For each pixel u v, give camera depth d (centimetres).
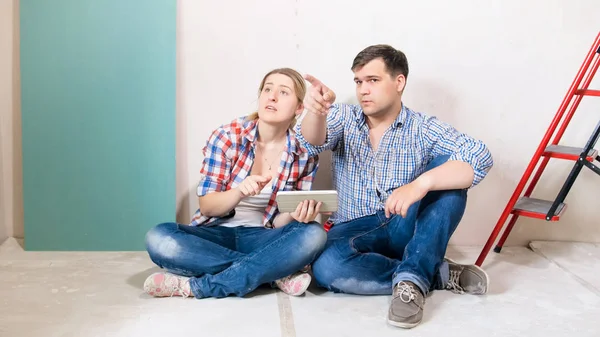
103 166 243
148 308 186
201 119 250
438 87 256
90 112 240
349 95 253
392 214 210
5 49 242
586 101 263
